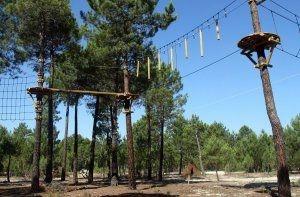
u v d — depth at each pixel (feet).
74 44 96.07
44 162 180.65
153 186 87.56
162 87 130.62
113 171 95.35
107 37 89.35
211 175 181.47
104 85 105.50
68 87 103.04
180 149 194.39
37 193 75.82
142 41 92.27
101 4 90.33
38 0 84.53
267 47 49.52
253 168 197.77
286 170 47.42
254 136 201.67
